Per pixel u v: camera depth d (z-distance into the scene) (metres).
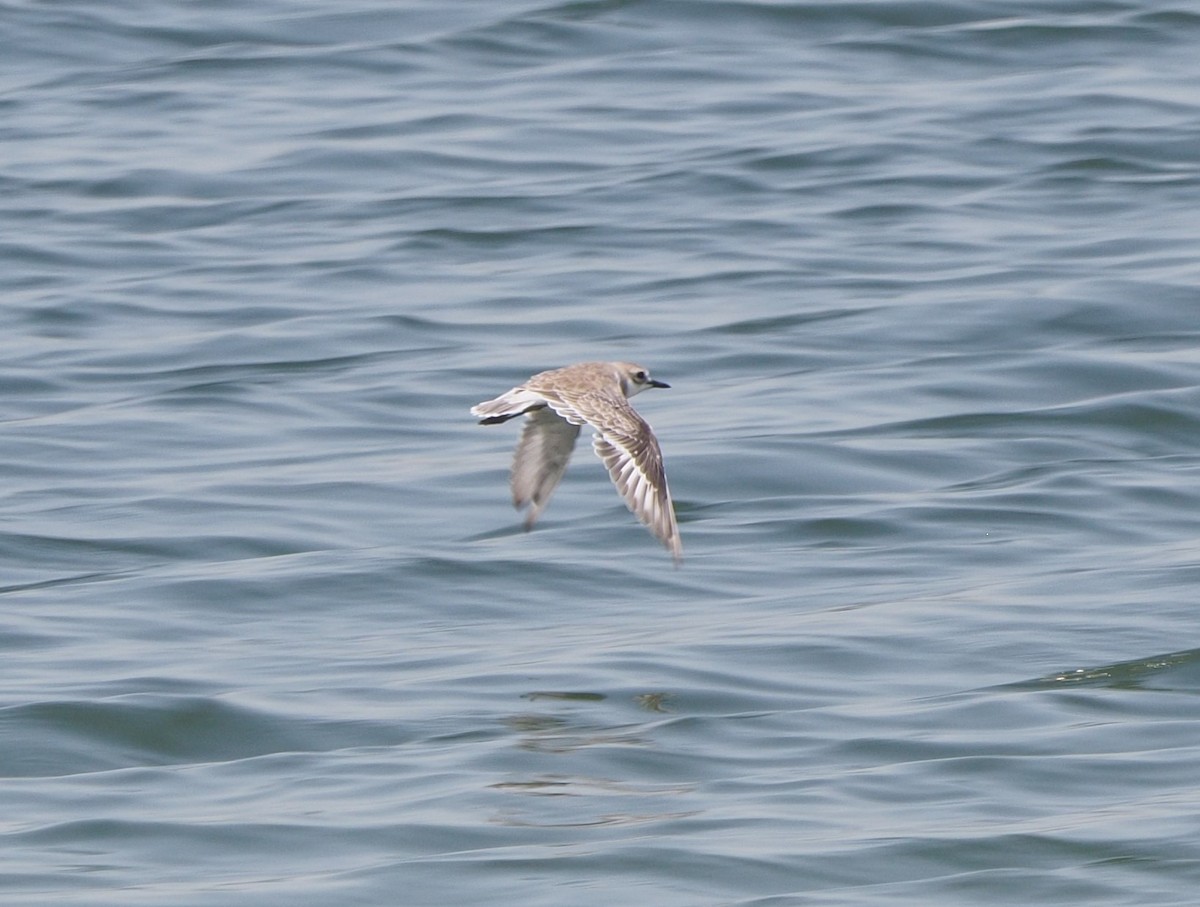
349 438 19.52
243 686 14.27
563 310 22.59
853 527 17.39
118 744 13.34
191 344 21.84
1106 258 23.59
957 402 20.11
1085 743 13.22
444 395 20.42
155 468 18.80
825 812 12.20
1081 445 19.16
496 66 30.58
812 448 18.92
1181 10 31.84
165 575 16.42
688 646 14.87
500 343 21.75
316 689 14.19
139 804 12.47
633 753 13.02
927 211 25.27
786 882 11.34
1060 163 26.61
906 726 13.48
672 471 18.47
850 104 28.78
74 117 29.05
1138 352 21.17
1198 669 14.41
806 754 13.06
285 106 29.23
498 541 17.23
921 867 11.58
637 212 25.34
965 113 28.33
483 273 23.78
